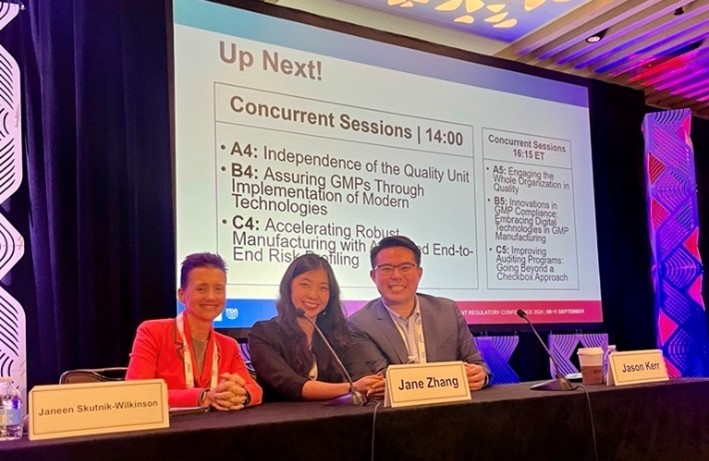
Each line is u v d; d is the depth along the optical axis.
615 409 1.89
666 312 4.50
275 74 3.36
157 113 3.30
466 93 3.92
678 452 2.00
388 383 1.61
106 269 3.12
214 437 1.32
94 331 3.05
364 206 3.53
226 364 2.09
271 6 3.39
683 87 5.12
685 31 4.28
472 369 2.17
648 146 4.66
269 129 3.32
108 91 3.20
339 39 3.56
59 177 3.06
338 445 1.46
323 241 3.40
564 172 4.23
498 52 4.54
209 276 2.07
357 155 3.54
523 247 4.01
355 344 2.46
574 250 4.21
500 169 3.99
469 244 3.82
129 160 3.20
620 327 4.65
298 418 1.43
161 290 3.22
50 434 1.26
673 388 2.03
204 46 3.20
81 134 3.10
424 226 3.69
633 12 4.00
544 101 4.21
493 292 3.87
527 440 1.72
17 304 2.90
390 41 3.71
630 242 4.77
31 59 3.05
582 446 1.81
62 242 3.05
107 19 3.22
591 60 4.69
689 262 4.49
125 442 1.24
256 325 2.19
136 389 1.35
